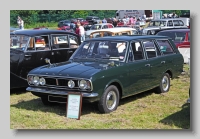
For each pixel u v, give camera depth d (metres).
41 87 7.04
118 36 8.26
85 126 6.16
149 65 8.17
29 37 9.38
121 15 42.59
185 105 7.68
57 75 6.77
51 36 9.93
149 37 8.65
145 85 8.10
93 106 7.49
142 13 41.34
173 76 9.36
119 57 7.52
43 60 9.62
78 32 21.78
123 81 7.26
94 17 46.88
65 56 10.26
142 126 6.21
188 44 13.70
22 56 9.12
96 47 7.89
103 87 6.71
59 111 7.18
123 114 6.93
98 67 6.98
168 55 9.16
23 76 9.16
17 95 8.98
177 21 24.02
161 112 7.14
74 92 6.56
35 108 7.44
